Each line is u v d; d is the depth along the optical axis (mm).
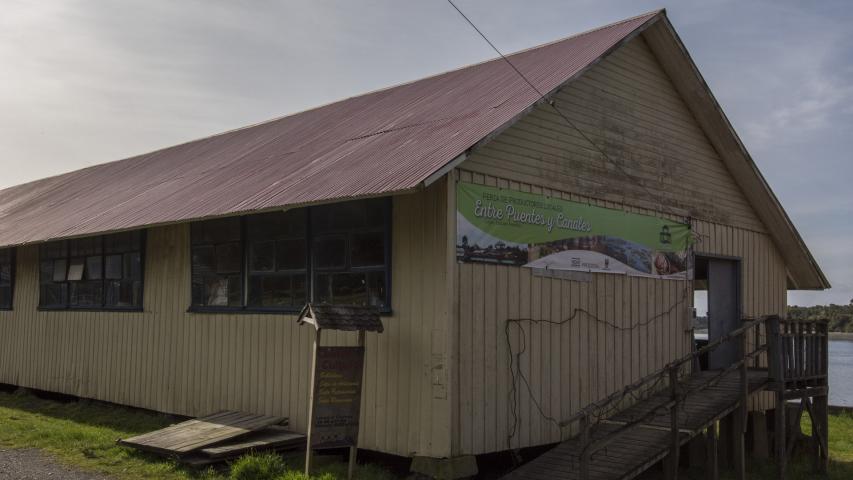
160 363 14820
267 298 12758
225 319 13430
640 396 13453
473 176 10797
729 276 16156
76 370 17094
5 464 10641
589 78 13055
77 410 16094
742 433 12477
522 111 11086
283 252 12516
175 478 10078
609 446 11172
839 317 91125
